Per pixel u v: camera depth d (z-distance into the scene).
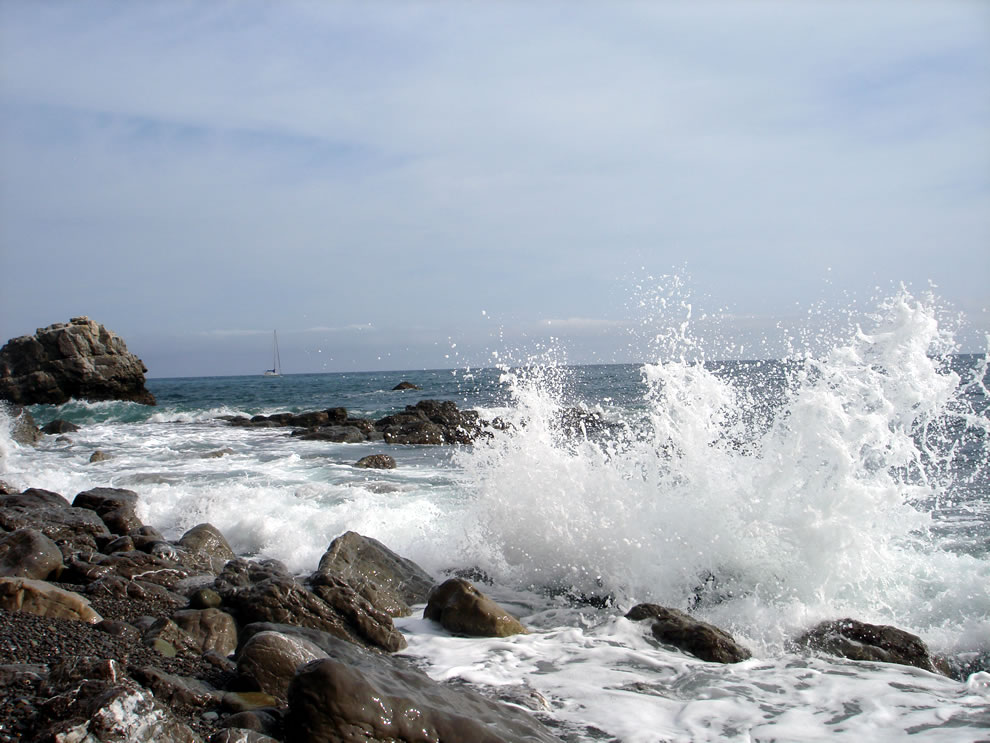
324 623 5.49
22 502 9.52
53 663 4.38
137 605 6.02
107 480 12.67
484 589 7.22
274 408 33.00
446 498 10.34
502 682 4.88
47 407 34.59
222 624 5.29
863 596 6.30
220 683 4.48
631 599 6.79
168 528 9.47
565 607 6.66
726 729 4.18
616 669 5.11
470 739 3.67
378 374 120.56
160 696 4.03
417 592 6.86
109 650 4.70
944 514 8.72
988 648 5.48
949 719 4.27
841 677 4.96
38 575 6.48
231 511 9.52
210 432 22.98
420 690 4.09
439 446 18.33
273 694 4.28
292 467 14.23
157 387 69.31
